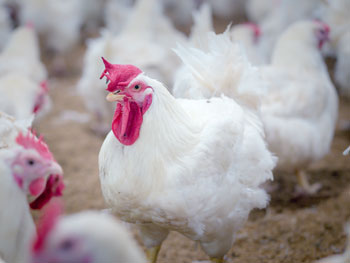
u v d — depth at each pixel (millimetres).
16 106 8273
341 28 10906
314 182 8586
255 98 5664
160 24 11539
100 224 2855
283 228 7207
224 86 5543
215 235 4922
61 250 2773
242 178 4945
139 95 4387
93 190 8172
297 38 8039
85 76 10547
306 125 7430
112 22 14742
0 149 4355
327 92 7867
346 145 10094
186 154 4559
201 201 4535
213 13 20234
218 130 4715
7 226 3939
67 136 10461
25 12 14000
